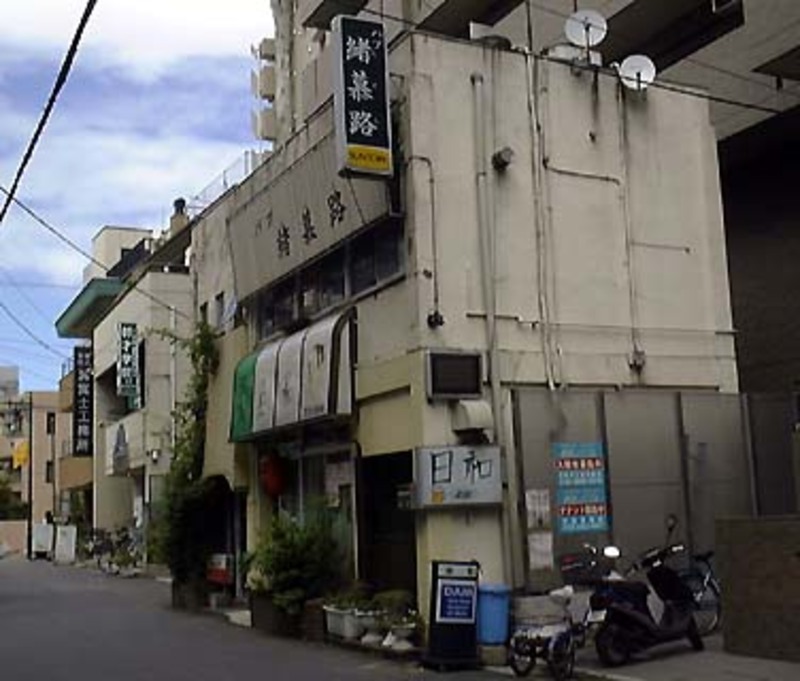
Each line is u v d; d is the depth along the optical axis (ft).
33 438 274.36
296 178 57.82
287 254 59.93
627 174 53.47
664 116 55.21
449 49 49.16
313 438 59.21
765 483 53.47
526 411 47.60
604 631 39.04
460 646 42.11
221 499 75.82
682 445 51.39
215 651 49.67
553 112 51.72
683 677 36.01
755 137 65.16
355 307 53.01
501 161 49.21
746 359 69.41
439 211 47.88
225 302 74.18
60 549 169.99
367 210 50.14
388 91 47.67
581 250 51.34
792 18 59.06
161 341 124.06
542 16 74.64
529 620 42.32
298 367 55.77
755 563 39.24
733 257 71.10
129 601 83.41
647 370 52.13
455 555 45.60
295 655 47.26
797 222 66.59
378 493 53.26
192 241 84.38
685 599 41.14
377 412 50.55
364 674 41.04
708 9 67.87
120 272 184.44
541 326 49.49
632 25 69.36
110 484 162.20
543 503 47.11
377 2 93.81
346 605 49.37
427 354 46.32
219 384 73.20
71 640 56.18
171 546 75.05
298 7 116.78
